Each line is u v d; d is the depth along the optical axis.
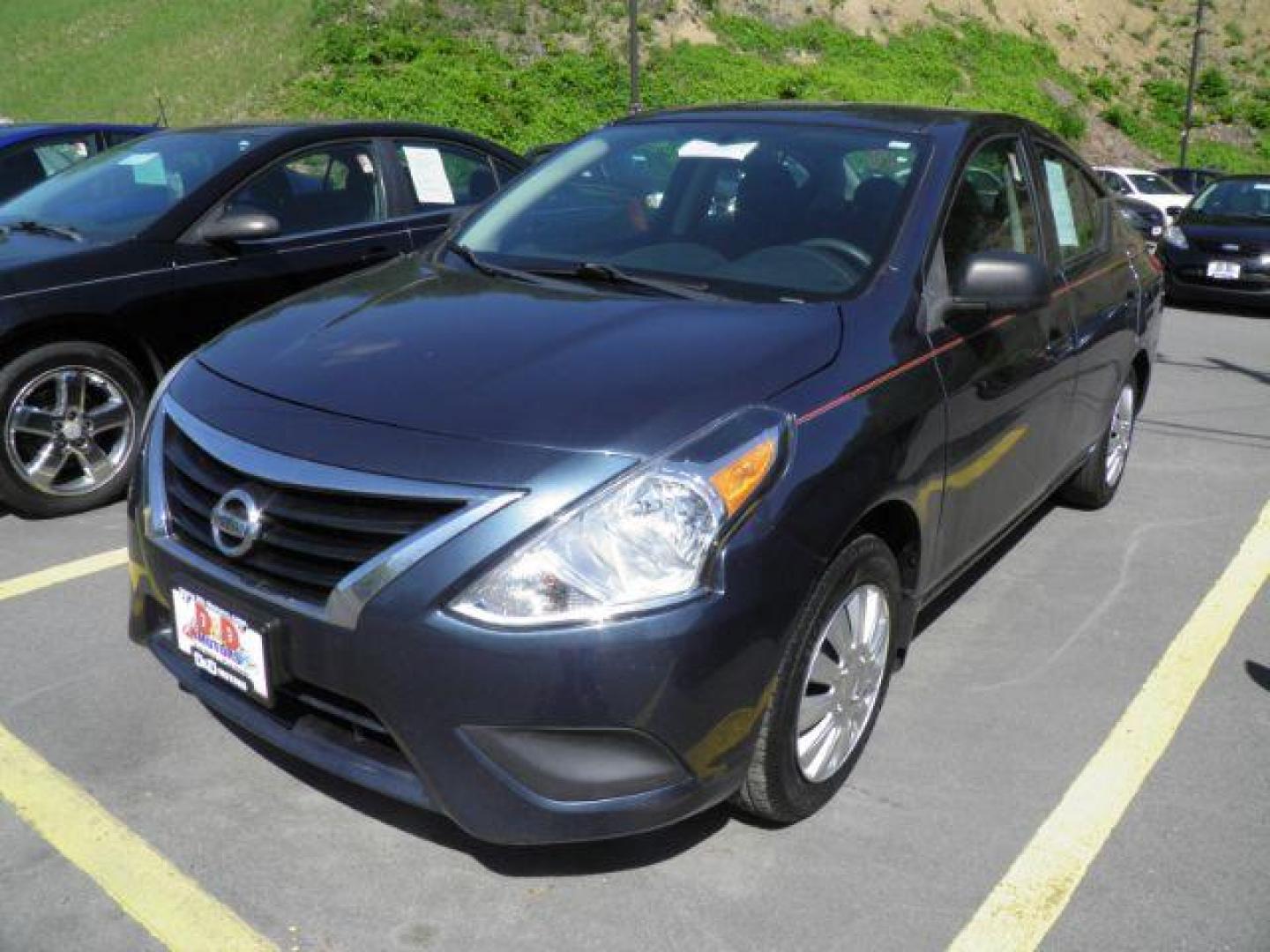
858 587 2.70
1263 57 55.59
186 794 2.82
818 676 2.66
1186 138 41.78
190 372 2.86
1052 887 2.60
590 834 2.26
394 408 2.43
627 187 3.64
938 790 2.96
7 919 2.39
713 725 2.29
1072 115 44.09
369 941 2.37
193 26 38.56
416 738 2.25
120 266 4.63
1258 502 5.35
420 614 2.20
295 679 2.38
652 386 2.46
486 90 28.97
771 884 2.57
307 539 2.34
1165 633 3.93
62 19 41.78
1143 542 4.78
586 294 3.05
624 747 2.24
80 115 34.59
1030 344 3.55
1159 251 11.90
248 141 5.30
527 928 2.42
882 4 44.28
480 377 2.52
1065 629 3.93
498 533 2.20
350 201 5.50
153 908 2.44
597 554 2.19
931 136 3.55
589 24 35.31
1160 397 7.55
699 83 34.09
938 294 3.12
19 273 4.38
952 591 4.21
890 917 2.49
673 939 2.40
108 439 4.80
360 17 33.88
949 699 3.43
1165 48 55.00
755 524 2.32
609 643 2.17
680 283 3.14
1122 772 3.07
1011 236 3.72
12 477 4.48
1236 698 3.49
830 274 3.08
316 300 3.17
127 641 3.60
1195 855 2.73
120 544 4.41
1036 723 3.31
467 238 3.68
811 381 2.60
